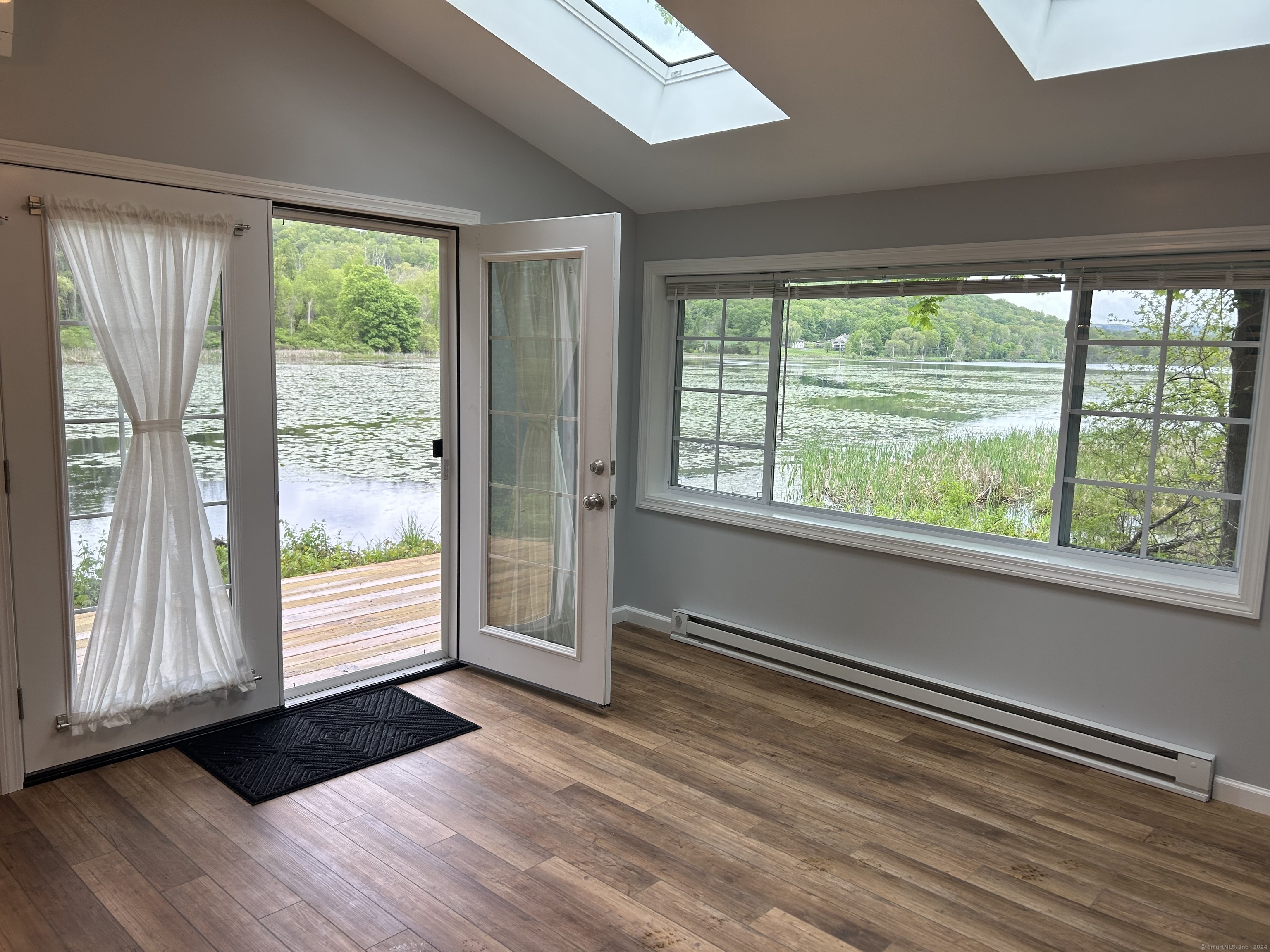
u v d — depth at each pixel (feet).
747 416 14.12
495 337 12.30
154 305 9.41
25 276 8.68
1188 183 9.48
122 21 9.02
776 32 8.98
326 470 21.43
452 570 13.26
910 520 12.51
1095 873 8.31
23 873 7.73
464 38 10.48
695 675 13.23
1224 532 9.94
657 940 7.11
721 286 13.93
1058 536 11.12
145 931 7.01
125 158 9.15
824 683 12.89
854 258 12.21
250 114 10.05
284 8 10.22
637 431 15.30
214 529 10.39
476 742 10.71
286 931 7.06
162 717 10.18
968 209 11.12
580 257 11.17
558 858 8.25
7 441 8.75
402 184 11.57
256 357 10.41
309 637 14.71
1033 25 8.50
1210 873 8.38
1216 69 7.97
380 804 9.14
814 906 7.64
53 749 9.39
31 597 9.05
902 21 8.31
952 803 9.57
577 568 11.66
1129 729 10.34
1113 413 10.58
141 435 9.43
